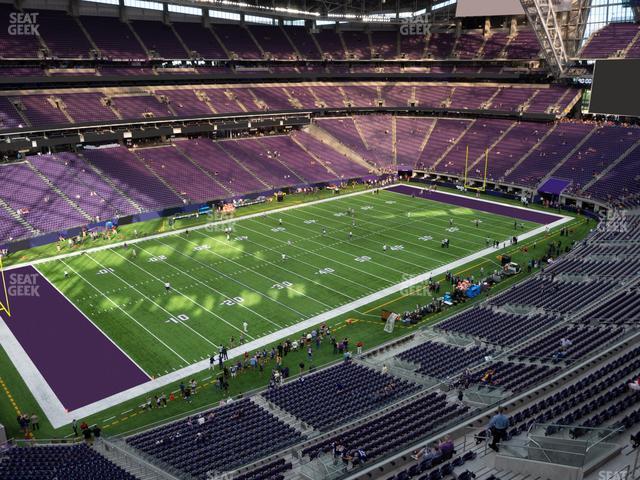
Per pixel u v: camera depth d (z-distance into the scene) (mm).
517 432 18859
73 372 33344
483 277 46625
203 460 23734
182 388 31078
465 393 26172
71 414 29562
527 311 38000
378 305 41938
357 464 20531
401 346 35875
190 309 41281
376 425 24312
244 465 23141
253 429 26500
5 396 31094
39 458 24156
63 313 40594
